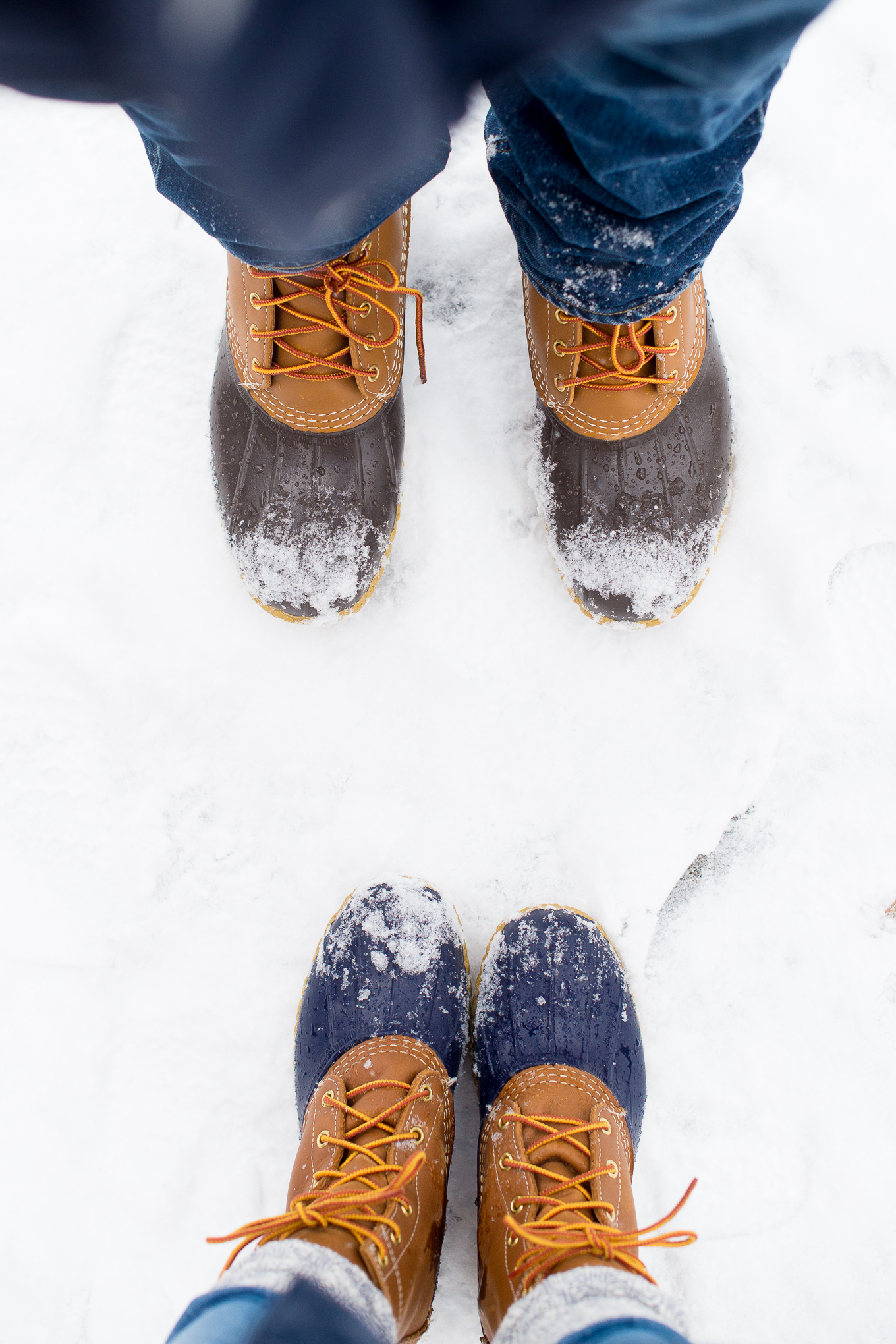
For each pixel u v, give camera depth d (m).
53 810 1.10
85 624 1.12
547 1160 0.87
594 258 0.70
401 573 1.10
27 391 1.15
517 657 1.10
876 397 1.12
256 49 0.30
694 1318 1.01
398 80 0.32
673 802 1.07
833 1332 1.01
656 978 1.07
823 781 1.09
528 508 1.10
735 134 0.61
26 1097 1.05
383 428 1.00
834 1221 1.02
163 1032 1.06
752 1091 1.05
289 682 1.10
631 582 0.99
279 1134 1.04
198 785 1.10
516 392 1.12
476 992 1.04
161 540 1.13
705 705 1.09
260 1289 0.59
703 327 0.95
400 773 1.09
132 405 1.14
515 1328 0.64
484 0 0.31
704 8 0.43
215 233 0.66
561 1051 0.97
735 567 1.09
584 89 0.52
